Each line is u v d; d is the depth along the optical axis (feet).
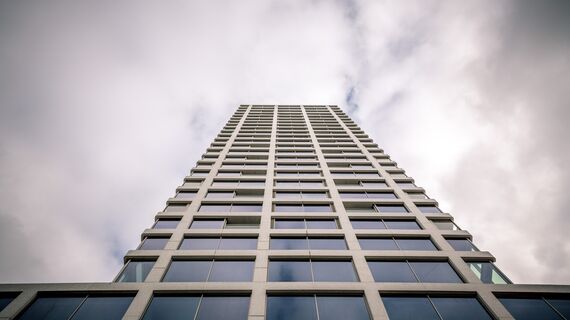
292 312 48.93
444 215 78.23
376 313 47.73
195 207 79.87
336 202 83.71
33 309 47.70
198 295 51.55
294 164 112.16
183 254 60.80
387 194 90.58
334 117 184.14
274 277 56.34
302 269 58.59
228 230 69.62
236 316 48.11
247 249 64.39
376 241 68.23
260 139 139.03
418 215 78.23
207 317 47.65
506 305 50.19
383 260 61.41
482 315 48.62
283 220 76.18
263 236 67.72
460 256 61.93
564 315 48.01
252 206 82.48
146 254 60.34
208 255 60.95
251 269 58.54
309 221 75.87
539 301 50.88
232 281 55.36
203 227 72.18
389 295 52.16
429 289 52.60
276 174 103.76
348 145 133.49
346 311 49.19
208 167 106.11
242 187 91.25
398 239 69.15
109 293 50.90
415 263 60.80
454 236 69.72
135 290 51.16
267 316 48.14
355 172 105.70
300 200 84.28
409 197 88.22
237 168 105.40
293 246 65.72
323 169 107.04
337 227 73.46
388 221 76.69
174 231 68.80
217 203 82.74
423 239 69.36
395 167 110.52
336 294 52.37
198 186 91.86
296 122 171.53
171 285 52.47
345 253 62.23
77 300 49.78
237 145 131.64
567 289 51.90
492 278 57.11
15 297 49.52
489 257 61.72
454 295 52.16
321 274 57.36
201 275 56.54
